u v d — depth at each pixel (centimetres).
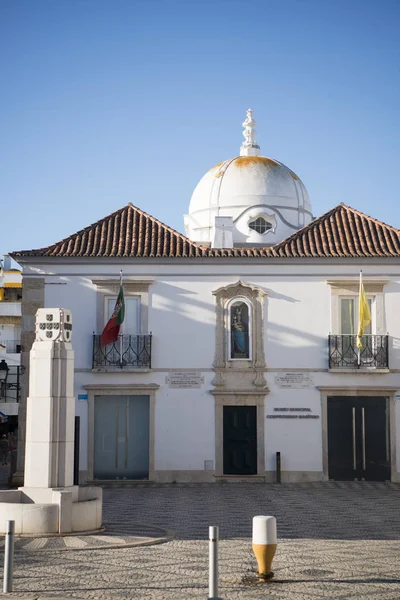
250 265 2811
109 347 2769
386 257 2791
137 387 2750
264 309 2795
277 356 2781
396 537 1584
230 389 2761
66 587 1120
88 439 2733
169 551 1404
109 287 2792
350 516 1909
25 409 2698
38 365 1658
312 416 2758
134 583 1148
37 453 1634
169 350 2780
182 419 2756
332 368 2756
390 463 2745
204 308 2795
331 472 2756
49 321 1684
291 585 1140
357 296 2803
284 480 2736
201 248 2848
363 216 3036
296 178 3753
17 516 1548
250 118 3972
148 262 2800
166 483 2728
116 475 2744
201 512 1972
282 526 1736
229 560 1321
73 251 2806
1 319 5059
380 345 2772
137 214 3064
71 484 1661
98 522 1627
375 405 2777
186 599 1055
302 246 2853
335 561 1315
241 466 2750
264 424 2753
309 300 2798
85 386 2745
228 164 3753
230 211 3628
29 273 2786
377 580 1173
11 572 1077
